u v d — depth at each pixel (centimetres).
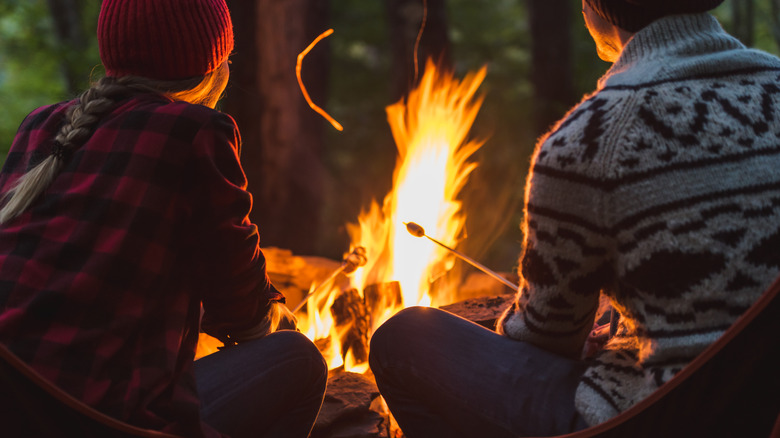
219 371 150
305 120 609
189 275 142
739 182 117
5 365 115
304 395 161
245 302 148
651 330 122
